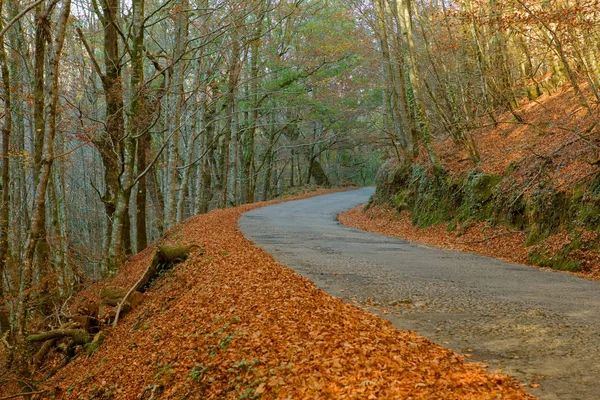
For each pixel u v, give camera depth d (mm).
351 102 49875
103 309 14336
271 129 48469
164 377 7812
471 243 18500
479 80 27500
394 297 9805
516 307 8969
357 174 75562
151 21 32562
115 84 19797
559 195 15602
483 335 7266
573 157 16469
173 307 11547
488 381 5410
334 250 16766
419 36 31094
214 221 24875
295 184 71750
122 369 9555
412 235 23078
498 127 25625
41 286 15508
